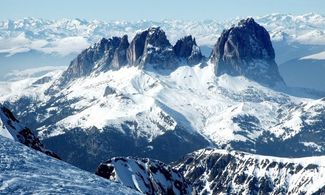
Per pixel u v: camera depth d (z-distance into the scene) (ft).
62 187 432.66
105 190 455.22
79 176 488.44
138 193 477.77
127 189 482.69
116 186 482.69
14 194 394.73
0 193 391.86
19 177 436.35
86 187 449.06
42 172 468.75
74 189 434.30
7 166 459.73
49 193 409.28
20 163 476.13
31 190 408.87
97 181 483.51
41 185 426.10
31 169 468.75
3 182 415.64
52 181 446.19
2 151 495.00
